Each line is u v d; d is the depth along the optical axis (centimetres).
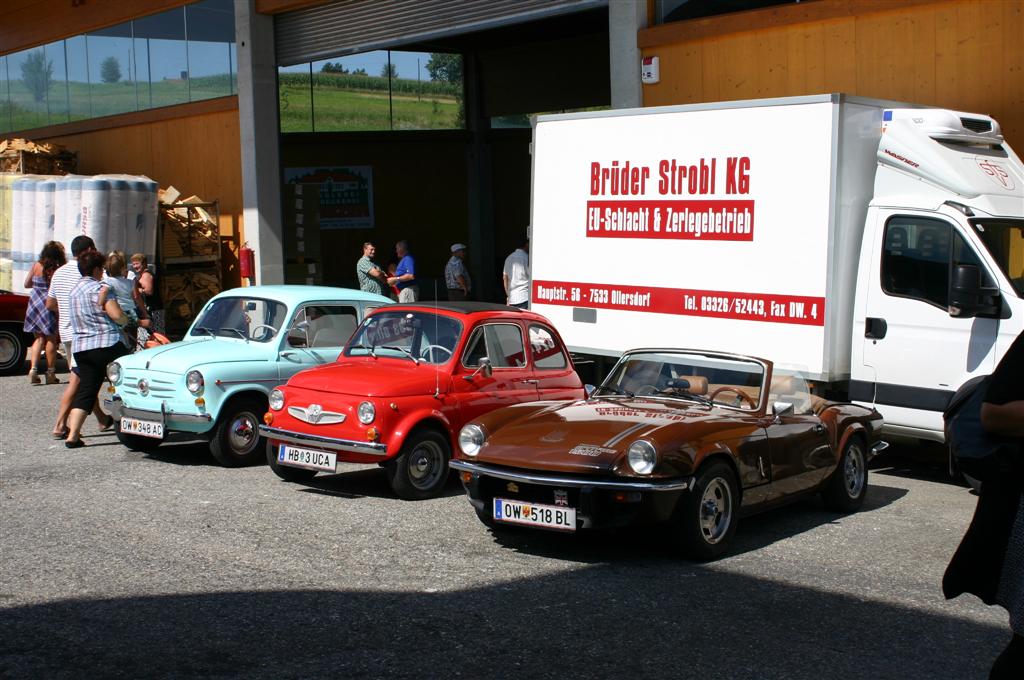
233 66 2138
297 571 648
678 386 791
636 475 650
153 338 1128
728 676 484
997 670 364
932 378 916
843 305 961
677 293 1059
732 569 666
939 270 914
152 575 637
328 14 1970
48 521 771
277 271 2130
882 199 958
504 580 633
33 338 1714
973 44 1153
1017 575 357
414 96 2675
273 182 2114
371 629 541
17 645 514
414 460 857
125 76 2436
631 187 1095
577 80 2552
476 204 2764
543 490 675
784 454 748
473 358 909
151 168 2397
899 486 953
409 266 1947
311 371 912
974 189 924
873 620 571
